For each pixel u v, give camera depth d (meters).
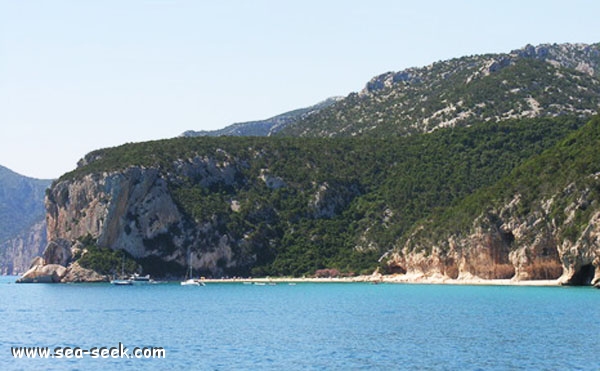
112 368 67.38
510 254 168.62
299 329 93.38
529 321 96.88
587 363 67.56
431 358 70.75
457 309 115.38
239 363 68.81
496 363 68.06
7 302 147.75
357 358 71.06
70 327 99.50
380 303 131.62
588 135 175.50
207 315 114.81
